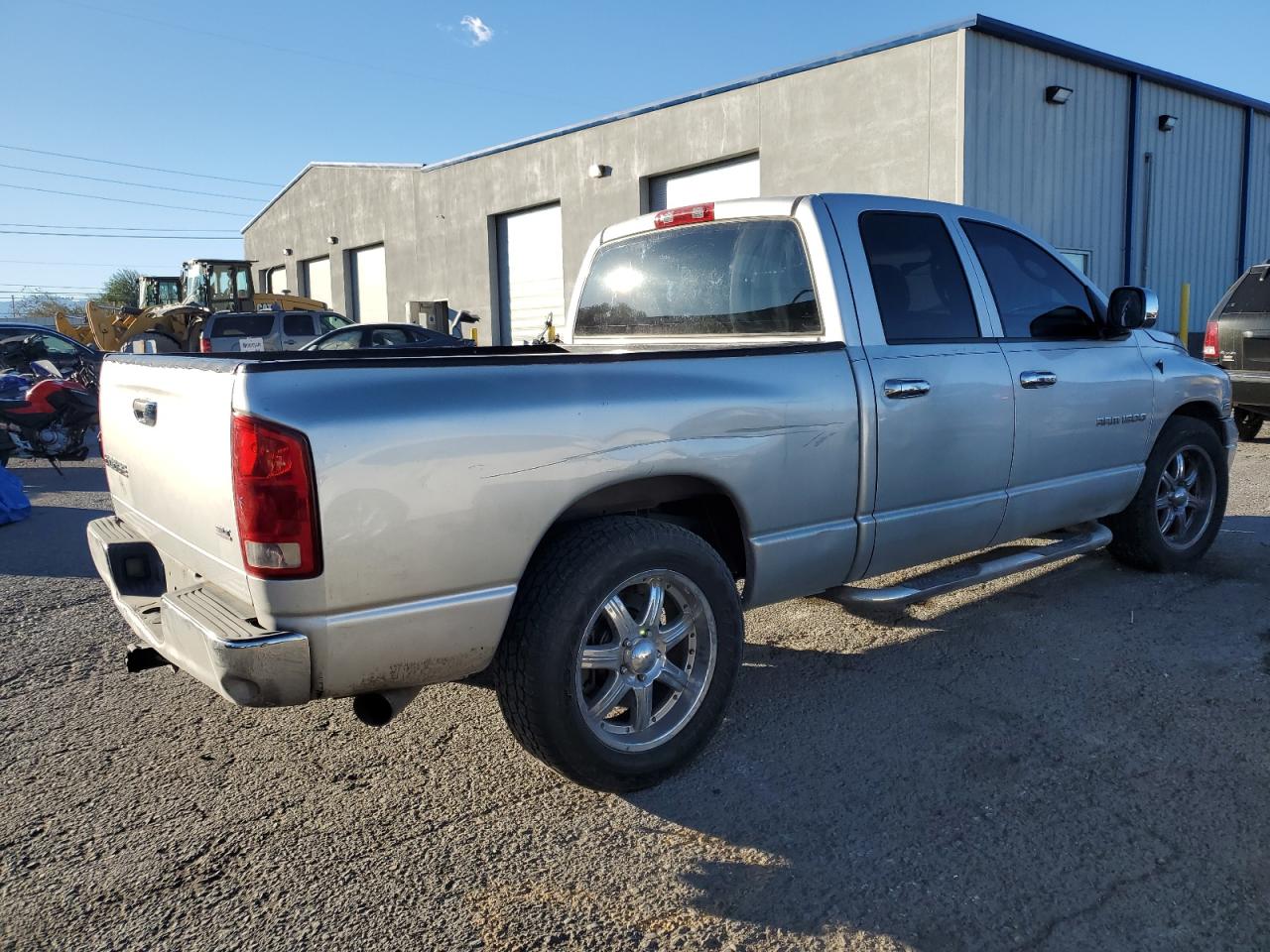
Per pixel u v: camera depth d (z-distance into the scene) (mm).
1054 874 2584
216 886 2631
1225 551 5734
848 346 3627
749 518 3305
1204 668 3945
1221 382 5434
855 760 3258
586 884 2605
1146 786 3023
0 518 7645
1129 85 17375
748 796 3041
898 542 3797
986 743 3348
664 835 2836
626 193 21750
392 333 16750
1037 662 4066
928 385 3781
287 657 2439
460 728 3611
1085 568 5430
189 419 2689
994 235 4391
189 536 2814
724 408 3180
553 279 24922
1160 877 2557
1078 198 16797
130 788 3186
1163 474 5145
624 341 4750
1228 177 19969
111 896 2588
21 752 3465
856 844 2756
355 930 2428
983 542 4219
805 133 17516
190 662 2605
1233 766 3141
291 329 20312
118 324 21422
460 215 27156
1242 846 2689
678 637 3170
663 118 20516
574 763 2902
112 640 4703
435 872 2676
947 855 2686
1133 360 4840
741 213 4051
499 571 2719
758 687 3902
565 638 2812
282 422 2381
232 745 3504
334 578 2455
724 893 2547
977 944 2318
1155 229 18312
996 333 4215
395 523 2521
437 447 2576
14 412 10344
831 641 4422
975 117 15109
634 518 3074
